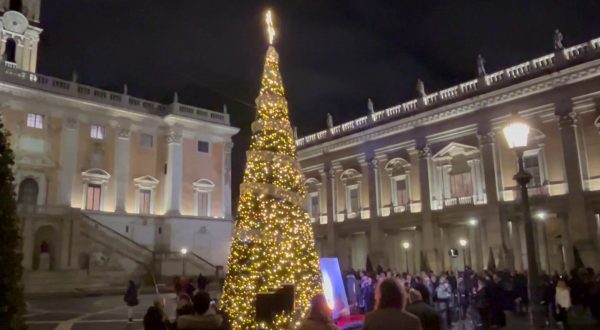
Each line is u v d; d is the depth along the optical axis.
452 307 20.83
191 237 49.19
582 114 31.22
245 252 12.19
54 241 38.66
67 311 24.75
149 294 34.72
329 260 14.63
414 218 39.75
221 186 53.56
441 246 37.91
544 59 32.97
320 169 49.16
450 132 38.19
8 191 6.50
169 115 49.59
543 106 32.78
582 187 30.55
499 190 34.69
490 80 35.91
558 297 16.16
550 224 33.59
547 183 32.34
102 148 45.84
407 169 41.00
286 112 13.64
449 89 38.50
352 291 21.14
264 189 12.43
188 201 50.31
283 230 12.24
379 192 43.22
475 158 36.53
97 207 44.88
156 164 49.59
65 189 42.50
